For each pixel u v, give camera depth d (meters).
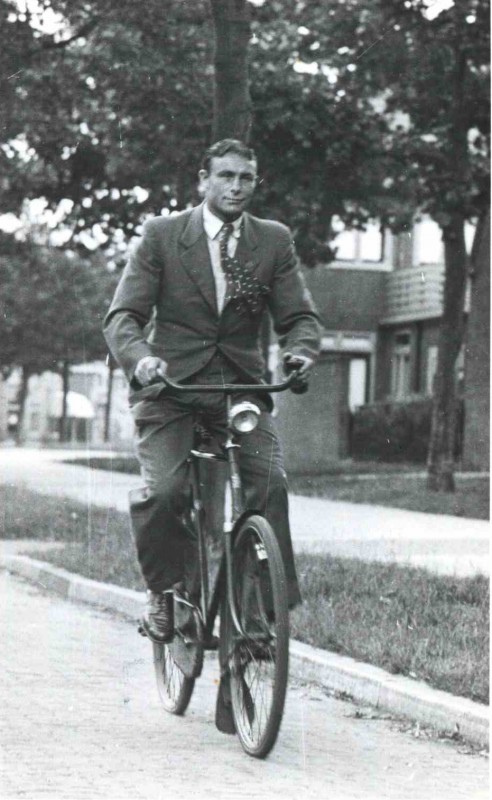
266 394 5.42
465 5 14.63
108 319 5.38
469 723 5.57
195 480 5.52
